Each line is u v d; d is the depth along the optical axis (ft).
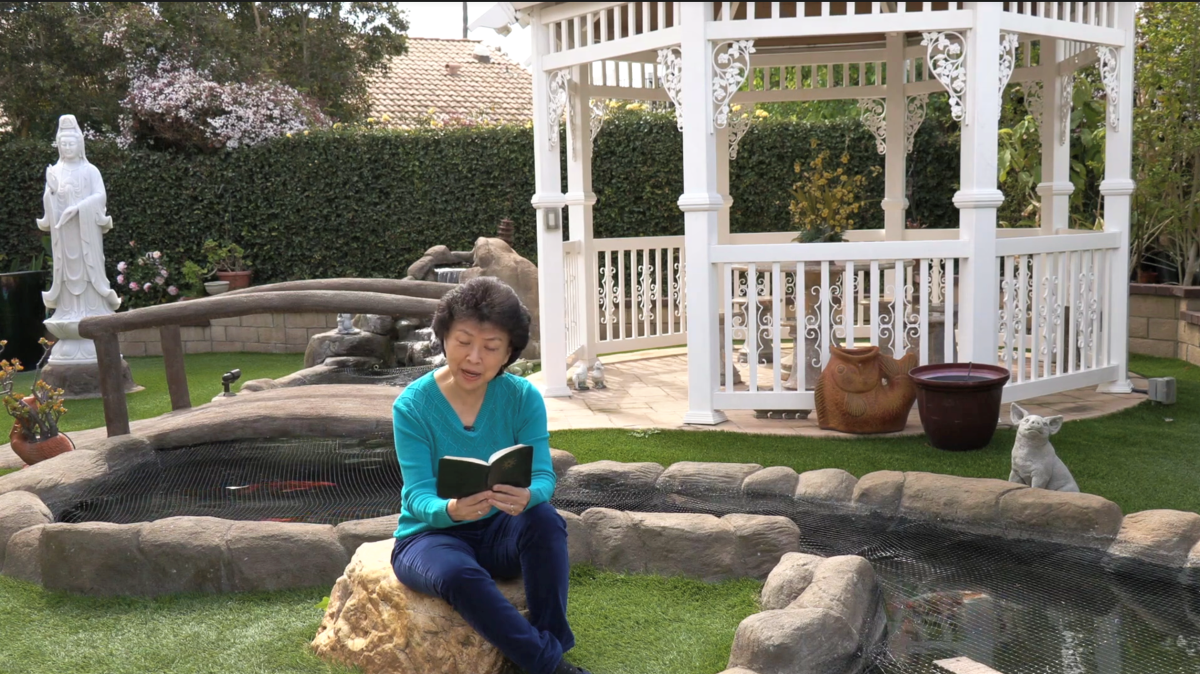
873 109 29.71
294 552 11.25
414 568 8.55
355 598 9.23
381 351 30.37
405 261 38.01
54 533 11.29
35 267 36.78
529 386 9.43
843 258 18.65
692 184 18.78
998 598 10.53
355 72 55.72
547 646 8.29
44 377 26.76
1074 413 19.65
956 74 18.08
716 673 8.84
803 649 8.38
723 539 11.31
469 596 8.19
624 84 30.78
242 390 22.91
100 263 27.37
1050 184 25.39
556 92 21.88
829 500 13.39
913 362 18.33
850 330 18.84
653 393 23.13
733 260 18.92
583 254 26.43
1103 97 33.32
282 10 53.67
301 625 10.17
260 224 38.11
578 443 18.02
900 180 28.89
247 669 9.16
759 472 14.16
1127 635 9.55
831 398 18.26
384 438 17.61
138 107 37.93
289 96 42.57
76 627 10.27
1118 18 20.77
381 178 37.65
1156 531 11.33
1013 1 18.15
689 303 19.19
